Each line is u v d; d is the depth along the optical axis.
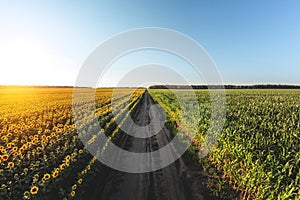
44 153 8.48
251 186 6.50
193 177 8.16
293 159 7.10
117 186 7.53
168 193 7.08
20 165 7.17
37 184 5.82
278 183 6.05
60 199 5.86
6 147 9.30
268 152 7.68
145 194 7.02
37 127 13.87
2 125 14.73
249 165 7.44
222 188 7.19
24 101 32.72
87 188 6.84
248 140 8.83
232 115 14.88
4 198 5.57
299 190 5.54
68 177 6.86
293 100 25.78
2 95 47.19
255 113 15.23
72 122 15.34
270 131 10.52
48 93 54.72
